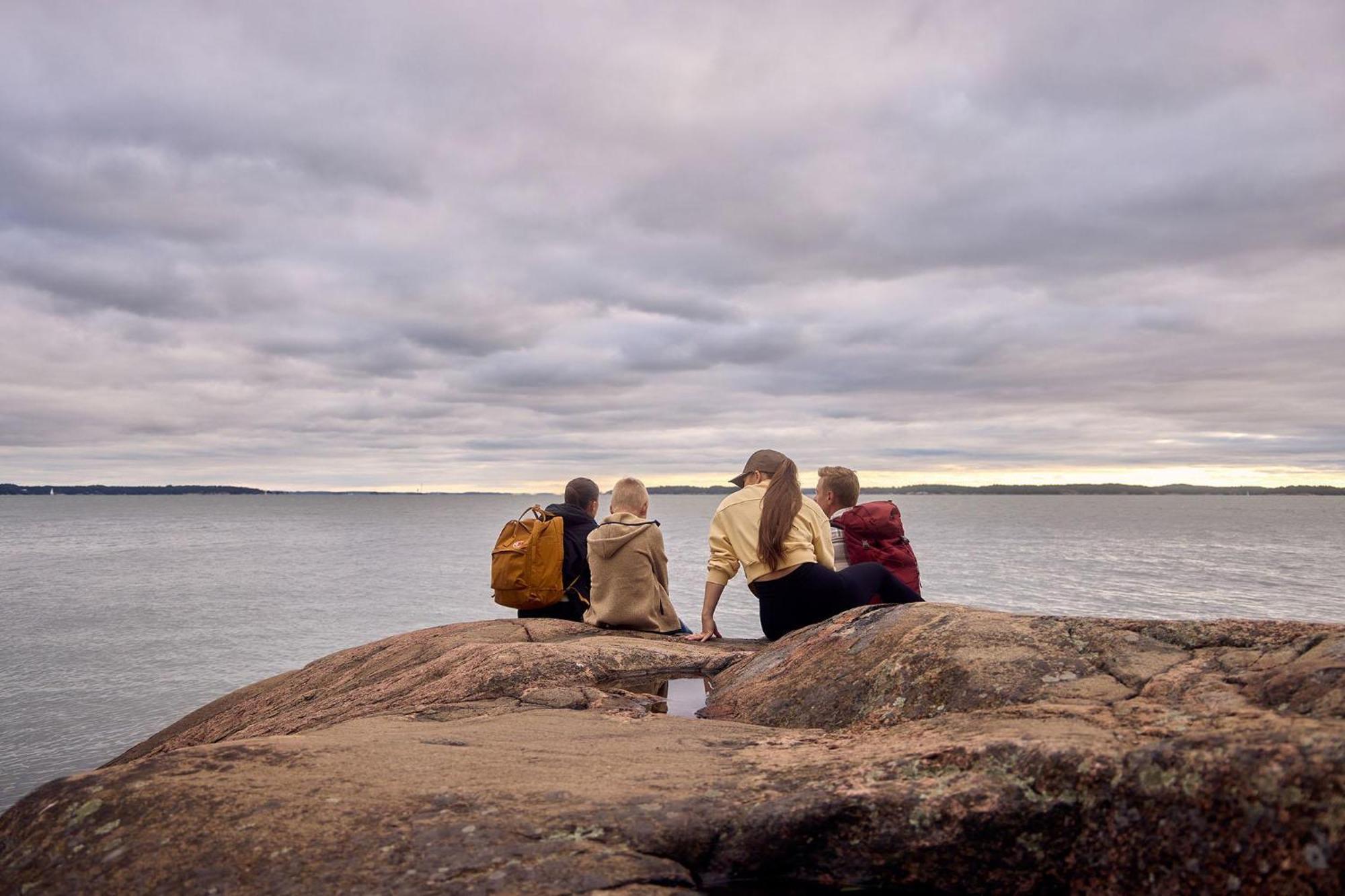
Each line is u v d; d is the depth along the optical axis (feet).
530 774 8.48
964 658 10.83
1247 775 5.72
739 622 228.84
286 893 6.16
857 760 8.11
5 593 299.79
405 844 6.78
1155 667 9.62
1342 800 5.24
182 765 8.46
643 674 16.12
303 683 21.97
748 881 7.04
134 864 6.72
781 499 18.89
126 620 236.22
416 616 247.29
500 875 6.30
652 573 22.53
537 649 16.72
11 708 136.98
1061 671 10.12
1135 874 6.05
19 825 7.53
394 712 13.52
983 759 7.22
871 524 21.76
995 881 6.68
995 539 586.86
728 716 12.91
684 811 7.30
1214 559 420.36
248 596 293.23
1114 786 6.38
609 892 6.17
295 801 7.60
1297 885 5.22
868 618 13.84
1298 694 7.73
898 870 6.89
